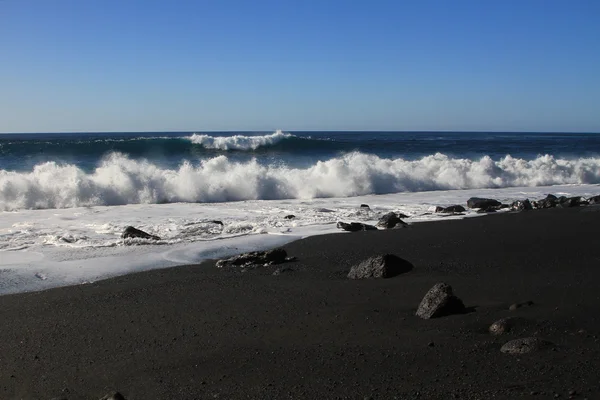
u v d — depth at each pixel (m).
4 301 7.10
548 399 4.06
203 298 7.11
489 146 42.25
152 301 7.03
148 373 4.96
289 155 28.25
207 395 4.50
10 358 5.36
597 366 4.59
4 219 13.20
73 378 4.92
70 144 25.09
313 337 5.66
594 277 7.64
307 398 4.35
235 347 5.47
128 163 19.66
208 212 14.56
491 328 5.60
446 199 18.08
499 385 4.36
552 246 9.84
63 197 15.77
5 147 24.06
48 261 9.16
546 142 53.75
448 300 6.14
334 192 19.14
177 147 27.06
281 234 11.39
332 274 8.23
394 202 17.16
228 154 27.39
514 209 15.04
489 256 9.16
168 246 10.30
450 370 4.70
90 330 6.05
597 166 25.88
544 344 5.02
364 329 5.82
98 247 10.16
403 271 8.20
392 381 4.56
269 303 6.84
